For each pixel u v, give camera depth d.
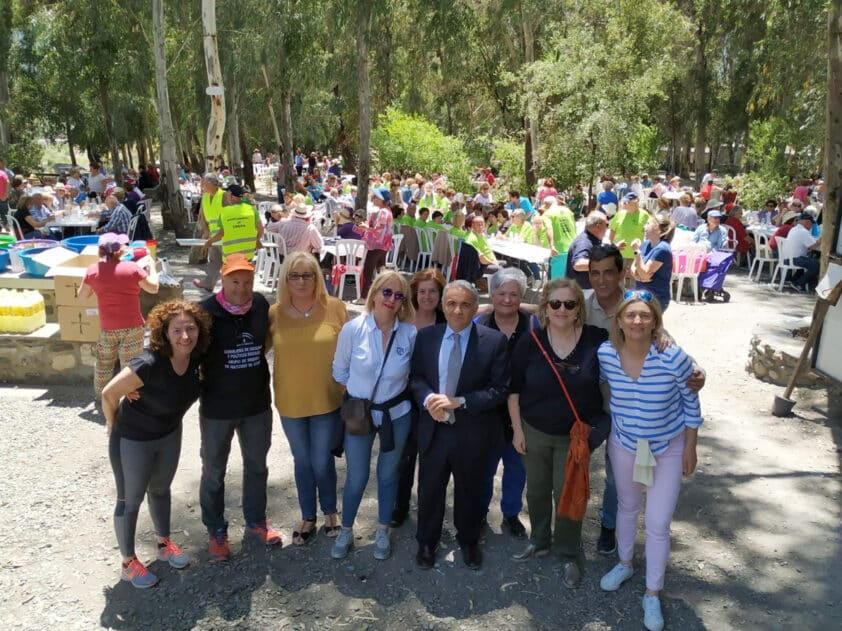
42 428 5.88
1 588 3.83
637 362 3.45
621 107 21.70
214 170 14.84
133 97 26.78
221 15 22.11
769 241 12.93
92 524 4.48
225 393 3.83
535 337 3.75
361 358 3.84
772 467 5.41
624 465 3.60
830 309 6.04
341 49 25.58
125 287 5.73
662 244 5.97
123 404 3.62
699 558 4.20
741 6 22.09
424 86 32.38
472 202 15.91
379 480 4.09
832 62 7.32
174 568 4.03
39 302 7.08
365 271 10.72
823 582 3.97
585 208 23.30
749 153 23.77
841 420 6.32
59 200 16.75
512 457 4.27
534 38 26.84
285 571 4.03
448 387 3.72
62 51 21.62
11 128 32.84
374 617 3.65
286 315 4.00
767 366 7.29
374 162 27.31
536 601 3.79
